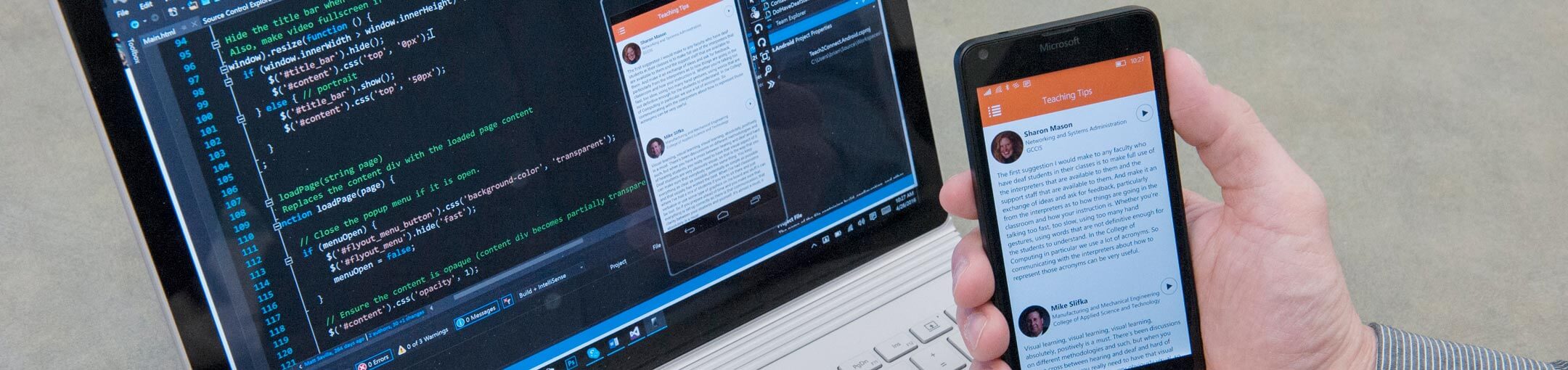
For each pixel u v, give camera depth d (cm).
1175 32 112
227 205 47
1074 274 54
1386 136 99
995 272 53
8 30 99
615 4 53
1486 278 83
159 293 47
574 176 55
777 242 62
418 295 53
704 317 61
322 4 48
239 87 47
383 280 52
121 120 44
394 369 53
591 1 53
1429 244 87
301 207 49
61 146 90
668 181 57
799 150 61
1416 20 114
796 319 63
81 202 85
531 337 56
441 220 52
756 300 62
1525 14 115
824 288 65
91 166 88
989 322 54
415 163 51
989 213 52
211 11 45
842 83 61
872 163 63
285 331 50
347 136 49
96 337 75
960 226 85
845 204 63
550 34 52
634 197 56
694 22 55
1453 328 78
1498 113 101
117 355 74
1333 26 113
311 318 50
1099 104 52
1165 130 52
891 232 66
